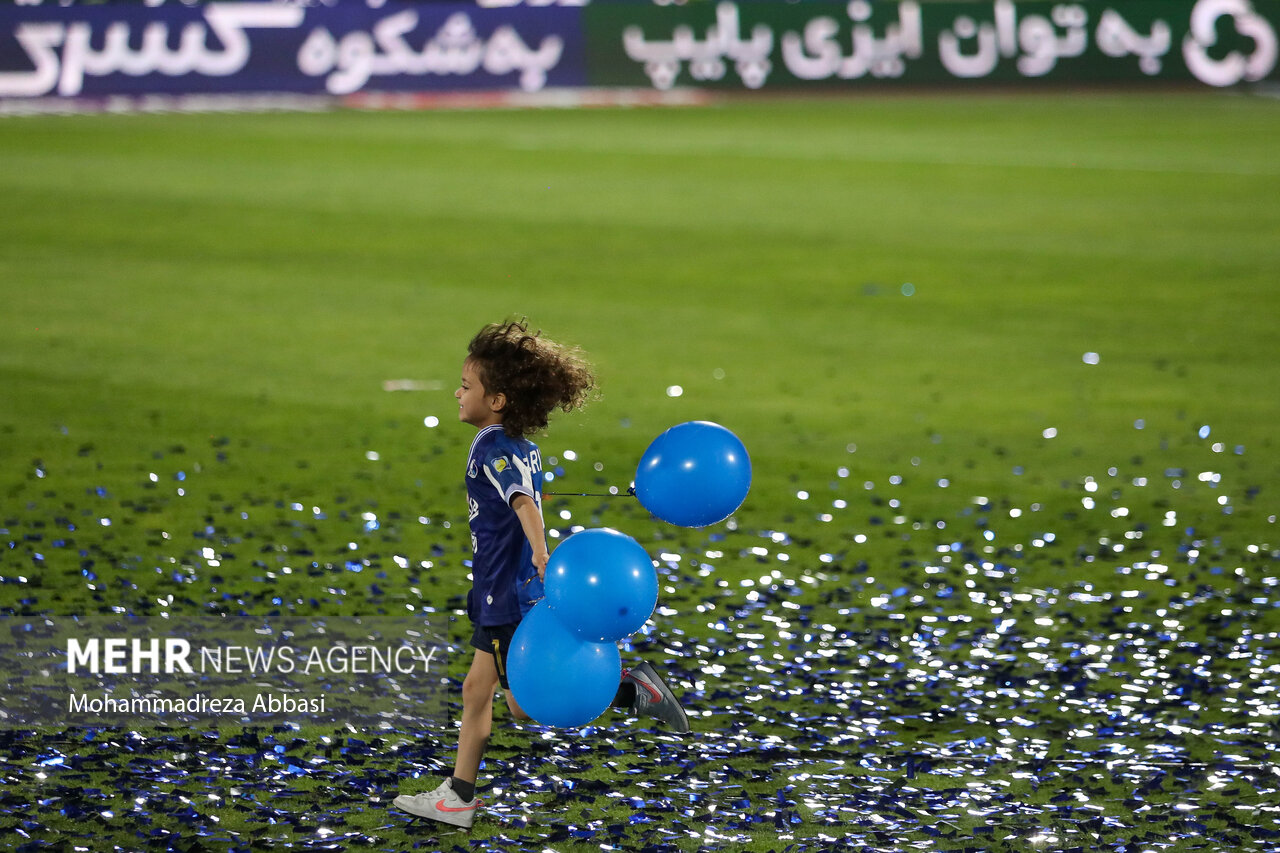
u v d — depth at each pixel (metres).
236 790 16.91
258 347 43.97
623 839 16.06
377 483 31.19
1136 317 49.78
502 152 90.44
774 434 36.00
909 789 17.41
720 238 63.62
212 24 115.56
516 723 19.20
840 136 101.25
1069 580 25.77
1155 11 132.88
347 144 92.44
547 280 55.09
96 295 50.75
